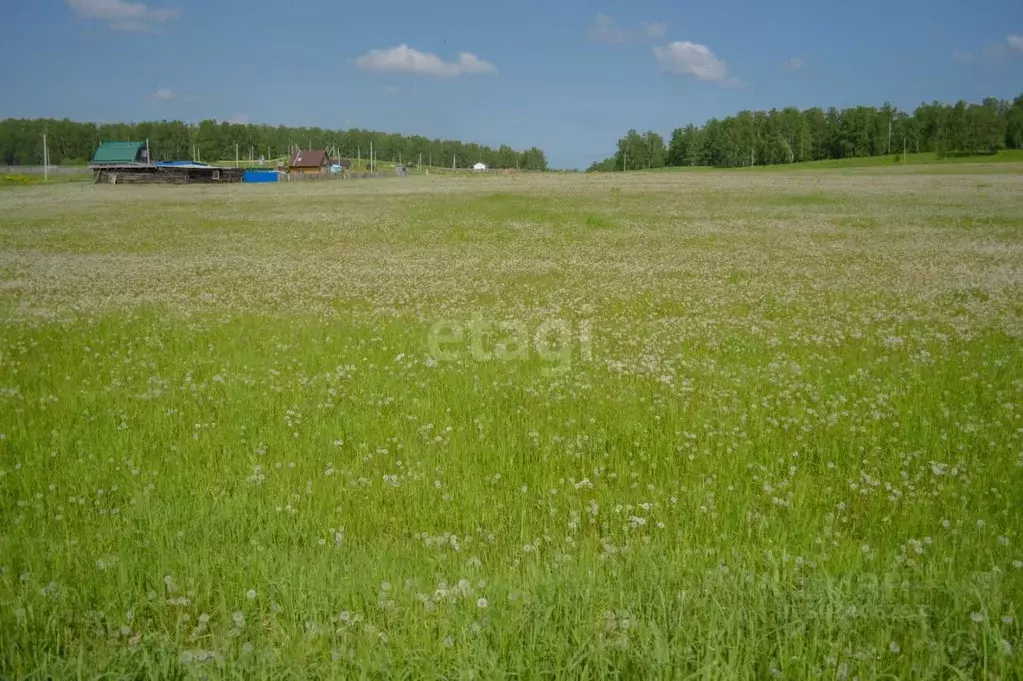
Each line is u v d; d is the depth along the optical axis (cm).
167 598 446
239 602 443
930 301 1576
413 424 780
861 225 3291
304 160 13388
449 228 3366
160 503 577
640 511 580
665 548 512
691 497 593
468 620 407
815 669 367
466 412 827
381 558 484
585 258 2436
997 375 940
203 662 378
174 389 901
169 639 405
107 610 428
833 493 610
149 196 5822
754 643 381
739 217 3688
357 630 408
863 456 689
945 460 671
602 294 1744
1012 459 651
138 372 984
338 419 791
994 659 374
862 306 1531
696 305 1572
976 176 6912
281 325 1332
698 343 1197
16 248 2770
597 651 377
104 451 688
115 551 506
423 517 571
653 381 950
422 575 473
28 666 379
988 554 492
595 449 708
